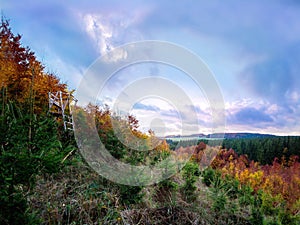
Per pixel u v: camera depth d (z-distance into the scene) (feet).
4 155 6.11
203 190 17.11
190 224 11.99
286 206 16.31
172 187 15.07
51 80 30.45
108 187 12.87
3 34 29.96
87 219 10.15
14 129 6.64
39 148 7.22
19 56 29.91
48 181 11.25
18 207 6.41
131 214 11.44
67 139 15.89
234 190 17.83
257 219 14.02
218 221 13.29
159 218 11.85
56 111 20.95
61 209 10.12
